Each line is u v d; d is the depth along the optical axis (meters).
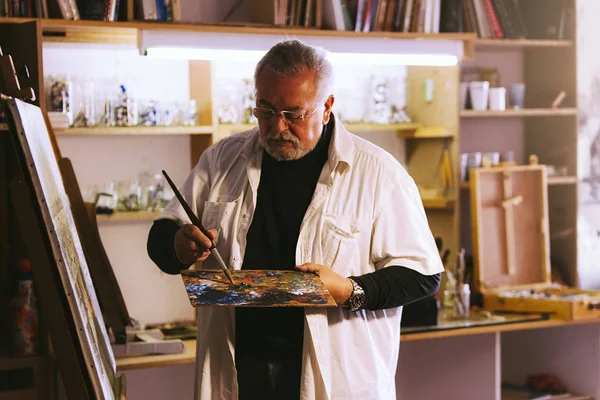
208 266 2.17
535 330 4.09
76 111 3.29
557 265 4.20
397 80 3.89
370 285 1.98
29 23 2.83
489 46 4.09
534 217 3.99
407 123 3.91
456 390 3.67
